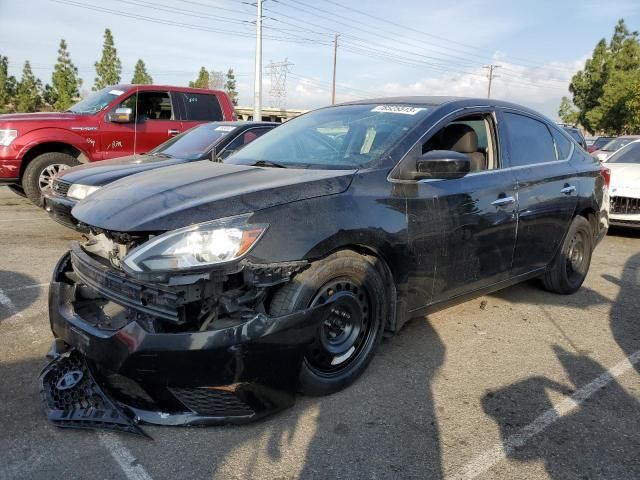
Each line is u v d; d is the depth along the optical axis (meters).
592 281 5.60
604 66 50.50
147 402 2.70
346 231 2.89
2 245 6.26
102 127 8.69
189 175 3.27
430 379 3.30
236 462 2.45
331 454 2.53
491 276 3.95
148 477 2.33
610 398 3.13
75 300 3.11
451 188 3.53
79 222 3.17
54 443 2.53
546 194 4.34
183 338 2.47
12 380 3.09
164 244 2.49
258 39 28.56
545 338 4.01
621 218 7.84
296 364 2.72
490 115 4.09
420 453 2.56
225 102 10.05
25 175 8.19
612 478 2.42
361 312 3.13
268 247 2.62
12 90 53.53
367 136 3.58
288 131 4.16
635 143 9.41
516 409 2.98
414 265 3.31
